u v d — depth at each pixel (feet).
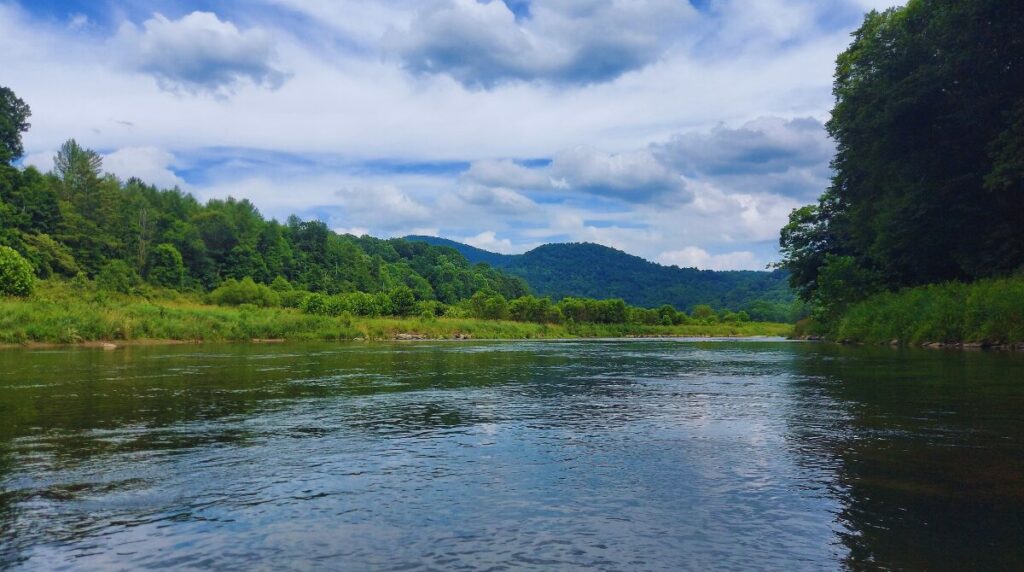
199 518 12.05
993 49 85.10
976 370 41.45
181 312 139.23
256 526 11.57
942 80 88.02
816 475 15.03
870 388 32.60
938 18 88.94
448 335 194.39
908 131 96.27
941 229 96.94
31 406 27.76
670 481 14.61
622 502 12.96
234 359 64.90
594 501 13.03
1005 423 21.74
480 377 43.29
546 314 266.36
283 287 321.52
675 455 17.48
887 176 106.22
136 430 21.74
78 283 217.36
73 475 15.39
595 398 30.68
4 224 225.56
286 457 17.44
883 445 18.37
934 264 105.29
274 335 143.13
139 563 9.82
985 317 73.05
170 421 23.68
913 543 10.52
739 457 17.11
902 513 12.09
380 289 437.58
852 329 105.29
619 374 45.37
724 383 37.78
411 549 10.36
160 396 31.63
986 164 89.76
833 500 12.98
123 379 41.04
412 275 504.02
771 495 13.39
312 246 422.00
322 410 26.73
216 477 15.21
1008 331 68.80
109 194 313.12
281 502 13.10
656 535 10.98
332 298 200.34
